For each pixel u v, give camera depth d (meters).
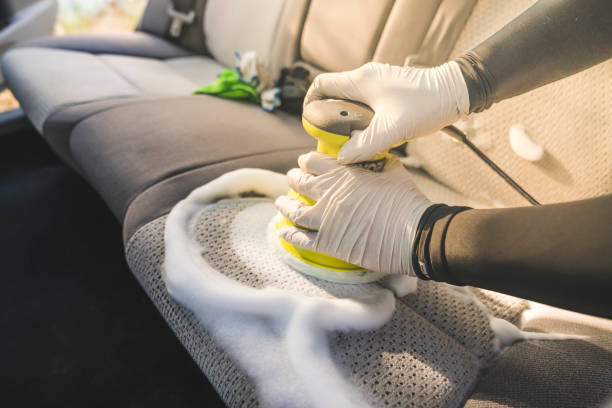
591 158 0.67
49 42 1.50
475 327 0.58
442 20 0.81
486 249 0.42
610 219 0.35
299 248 0.60
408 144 0.94
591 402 0.42
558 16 0.49
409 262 0.52
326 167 0.57
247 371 0.47
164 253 0.62
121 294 1.09
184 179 0.75
